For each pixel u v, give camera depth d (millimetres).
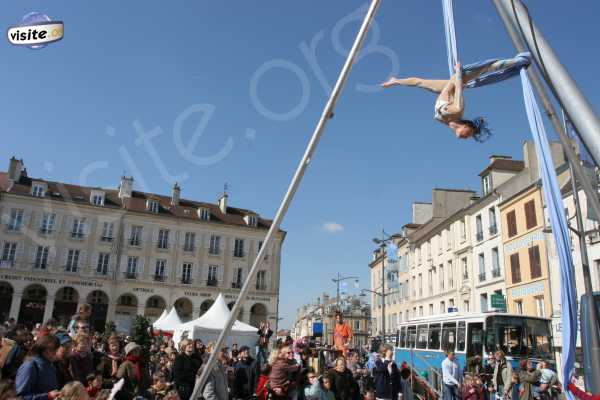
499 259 30297
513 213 28828
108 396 5742
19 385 5035
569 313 3342
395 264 51281
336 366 8633
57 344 5512
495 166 32812
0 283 41625
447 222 38062
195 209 51781
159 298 47562
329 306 80500
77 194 45000
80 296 43344
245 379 10836
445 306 37781
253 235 51875
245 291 3461
